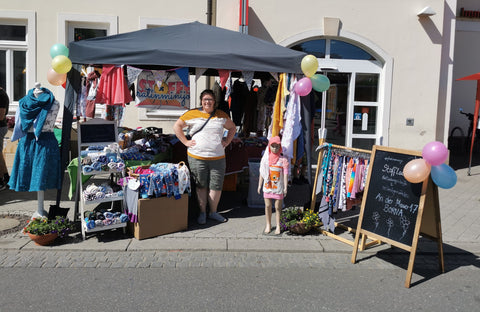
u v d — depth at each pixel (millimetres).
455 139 13289
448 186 4035
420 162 3998
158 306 3480
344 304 3615
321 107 9352
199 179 5543
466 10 12852
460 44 13133
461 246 5082
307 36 8836
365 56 9234
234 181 7309
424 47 9102
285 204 6582
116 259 4426
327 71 9219
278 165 5109
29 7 8352
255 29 8711
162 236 5066
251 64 5508
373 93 9344
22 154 5055
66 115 5160
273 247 4840
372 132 9414
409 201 4203
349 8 8875
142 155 5922
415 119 9219
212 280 4004
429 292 3896
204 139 5461
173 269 4227
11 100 8703
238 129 8484
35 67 8484
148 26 8680
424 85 9172
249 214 6090
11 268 4141
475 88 13352
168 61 5305
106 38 5602
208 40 5848
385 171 4457
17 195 6672
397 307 3594
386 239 4328
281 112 5746
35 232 4590
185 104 5938
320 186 5441
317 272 4277
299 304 3588
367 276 4219
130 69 5277
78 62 5125
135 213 4922
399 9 8977
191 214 6043
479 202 7086
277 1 8703
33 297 3572
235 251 4762
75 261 4344
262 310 3465
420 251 4879
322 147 5324
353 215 6219
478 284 4094
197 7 8688
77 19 8438
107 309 3408
